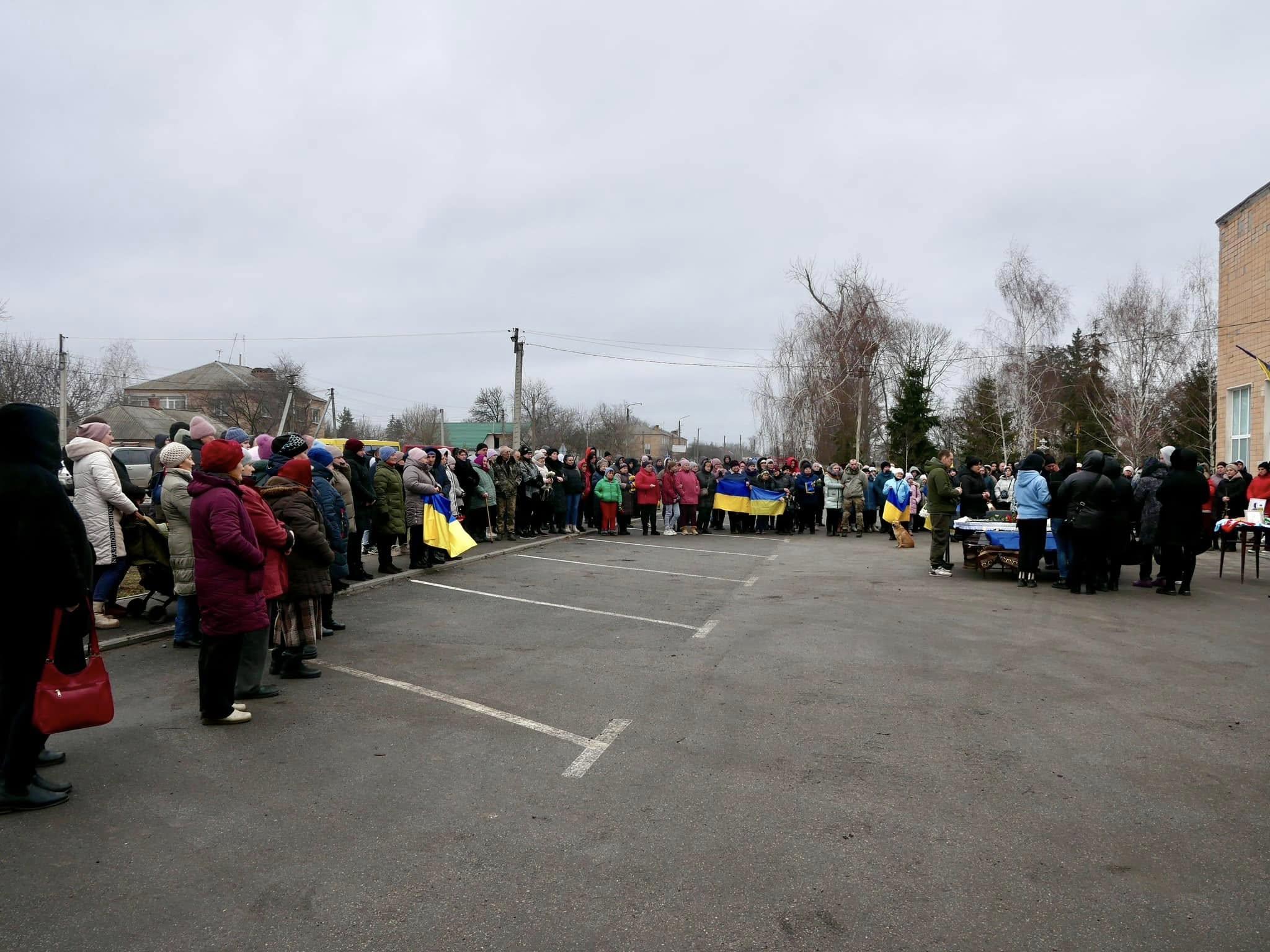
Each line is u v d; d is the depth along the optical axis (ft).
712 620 30.22
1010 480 68.54
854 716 18.94
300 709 19.25
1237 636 28.07
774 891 11.28
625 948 9.93
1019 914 10.74
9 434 13.37
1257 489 44.70
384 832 13.01
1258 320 64.75
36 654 13.57
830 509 68.95
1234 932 10.36
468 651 24.94
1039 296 133.18
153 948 9.91
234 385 241.35
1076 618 31.24
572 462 66.74
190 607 24.47
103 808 13.89
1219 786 15.11
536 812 13.78
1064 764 16.14
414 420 282.97
